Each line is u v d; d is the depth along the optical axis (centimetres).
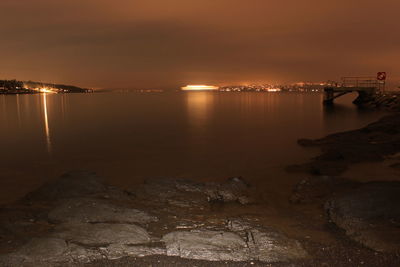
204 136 3488
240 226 1022
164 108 7556
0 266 725
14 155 2617
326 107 6662
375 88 6412
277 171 1950
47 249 801
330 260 780
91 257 768
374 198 1134
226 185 1496
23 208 1184
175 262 750
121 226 955
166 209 1216
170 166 2194
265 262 762
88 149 2836
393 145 2217
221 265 739
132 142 3166
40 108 7869
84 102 10869
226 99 12356
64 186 1383
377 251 831
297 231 1012
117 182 1834
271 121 4725
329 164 1883
